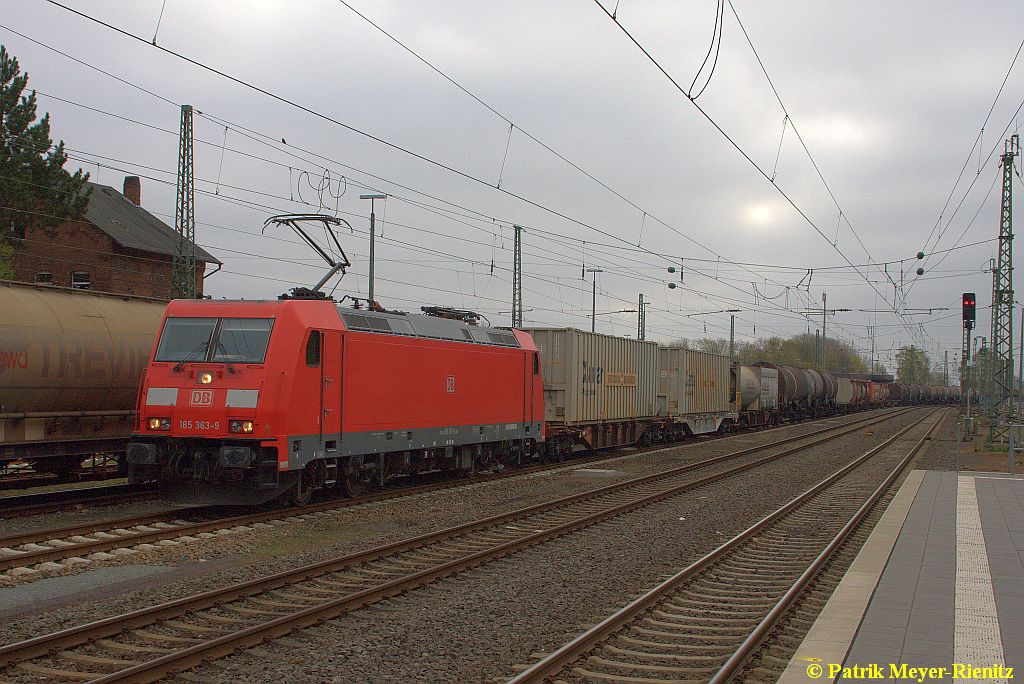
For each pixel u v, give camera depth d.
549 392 27.22
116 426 17.00
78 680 6.97
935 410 97.69
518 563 11.89
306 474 16.06
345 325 16.44
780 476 24.12
